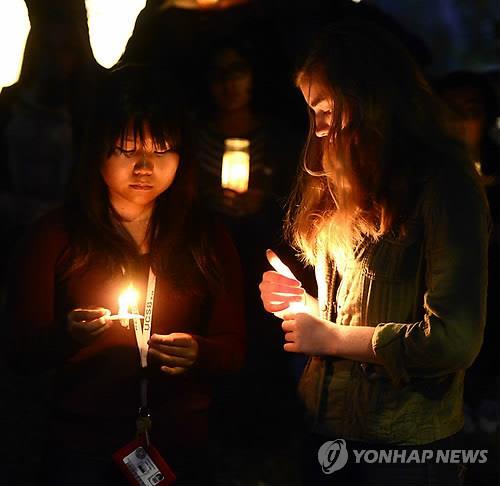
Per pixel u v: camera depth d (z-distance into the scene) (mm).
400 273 4438
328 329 4516
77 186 5020
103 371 4926
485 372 7590
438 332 4246
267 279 4855
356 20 4516
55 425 4969
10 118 13398
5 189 13422
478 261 4277
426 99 4504
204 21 11703
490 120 7961
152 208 5141
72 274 4980
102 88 5020
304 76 4484
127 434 4930
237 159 8953
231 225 8906
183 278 5070
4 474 8320
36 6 13195
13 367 5051
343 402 4555
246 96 9727
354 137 4387
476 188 4359
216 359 5059
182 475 5008
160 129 4922
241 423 9117
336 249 4605
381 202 4398
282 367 9656
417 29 18297
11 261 5078
